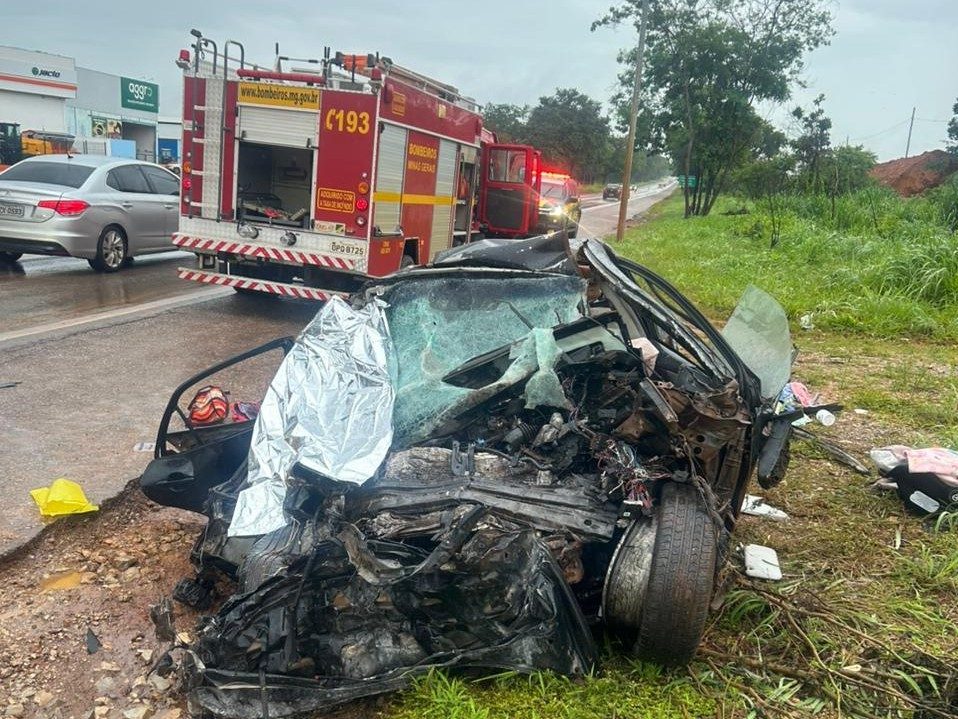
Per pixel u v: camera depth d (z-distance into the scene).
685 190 36.25
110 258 12.26
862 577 4.30
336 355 3.98
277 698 2.98
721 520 3.41
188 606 3.82
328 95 9.14
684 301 4.51
